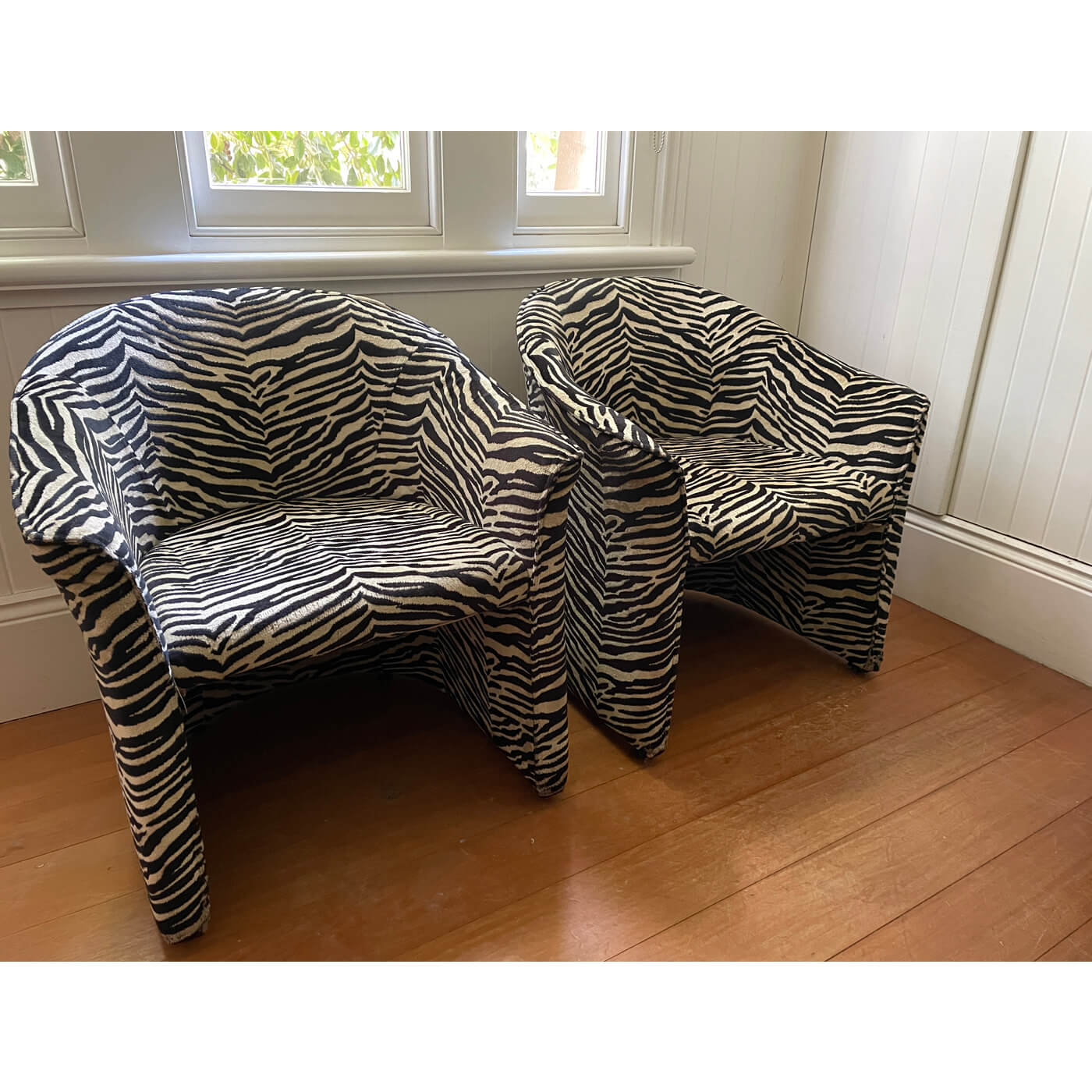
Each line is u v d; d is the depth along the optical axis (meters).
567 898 1.24
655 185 2.05
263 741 1.57
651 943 1.17
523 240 1.93
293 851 1.31
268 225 1.66
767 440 1.85
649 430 1.90
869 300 2.17
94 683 1.68
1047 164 1.71
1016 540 1.92
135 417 1.32
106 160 1.45
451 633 1.50
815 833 1.38
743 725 1.66
